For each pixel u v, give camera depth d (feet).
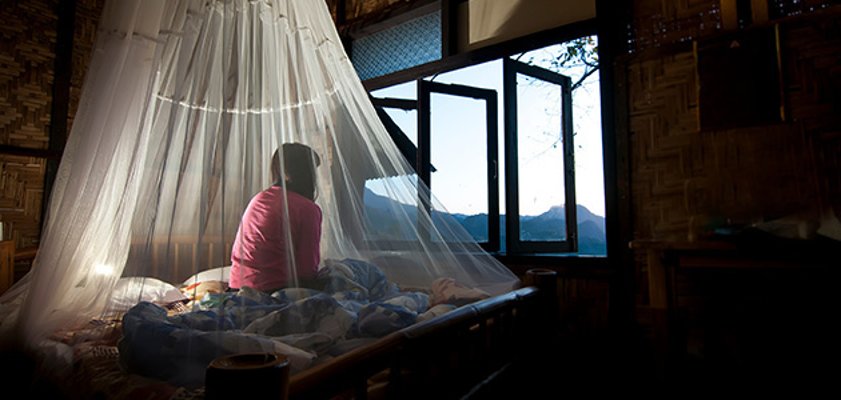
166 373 3.38
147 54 5.14
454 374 4.42
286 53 6.38
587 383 7.87
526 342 6.13
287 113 6.39
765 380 6.37
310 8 6.73
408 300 5.41
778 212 6.53
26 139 9.63
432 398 4.02
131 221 4.67
